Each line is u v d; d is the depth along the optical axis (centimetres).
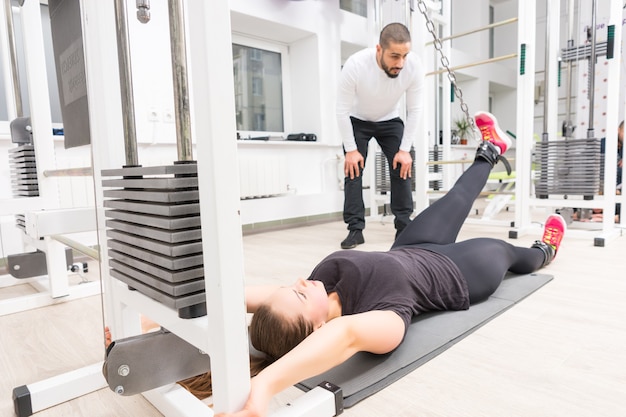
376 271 107
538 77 640
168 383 77
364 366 96
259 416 62
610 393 83
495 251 141
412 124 254
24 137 171
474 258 133
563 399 81
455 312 127
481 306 132
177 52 74
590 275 170
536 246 178
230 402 62
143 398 91
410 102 253
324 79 377
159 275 71
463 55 549
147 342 74
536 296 144
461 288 126
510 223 308
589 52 272
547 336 111
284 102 390
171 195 67
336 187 399
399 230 267
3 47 212
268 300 95
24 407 85
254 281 177
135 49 266
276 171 337
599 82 307
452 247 137
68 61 105
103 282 97
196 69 59
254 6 321
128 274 82
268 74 379
